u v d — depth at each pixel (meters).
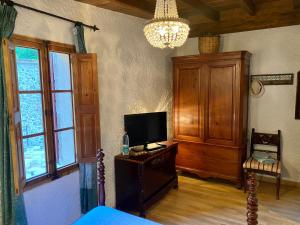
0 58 1.77
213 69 3.63
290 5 3.16
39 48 2.17
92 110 2.60
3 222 1.89
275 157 3.75
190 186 3.75
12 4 1.86
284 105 3.64
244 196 3.38
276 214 2.88
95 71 2.56
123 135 3.17
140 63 3.47
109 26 2.91
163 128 3.56
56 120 2.48
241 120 3.49
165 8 1.78
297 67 3.50
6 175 1.85
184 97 3.94
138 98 3.47
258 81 3.78
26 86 2.13
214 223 2.74
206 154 3.82
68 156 2.61
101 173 2.15
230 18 3.58
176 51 4.41
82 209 2.66
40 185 2.22
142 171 2.82
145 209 2.90
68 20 2.39
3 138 1.82
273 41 3.64
